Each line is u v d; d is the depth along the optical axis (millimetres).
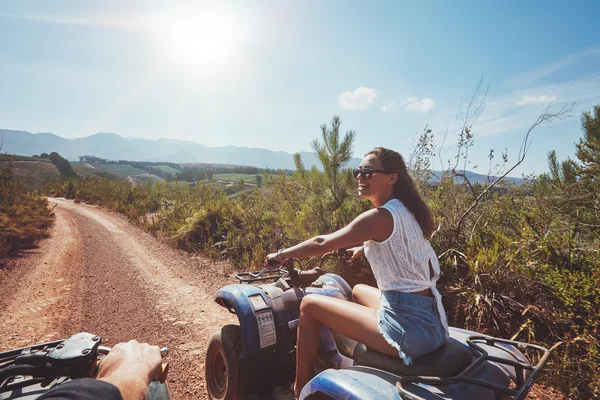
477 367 2096
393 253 2186
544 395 3445
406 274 2174
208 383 3527
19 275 8383
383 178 2361
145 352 1157
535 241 5035
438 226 5715
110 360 1111
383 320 2176
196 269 8977
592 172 4910
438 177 6473
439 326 2156
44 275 8453
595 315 3699
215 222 12133
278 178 11031
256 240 9867
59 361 1296
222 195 16344
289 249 2719
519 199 6523
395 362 2125
